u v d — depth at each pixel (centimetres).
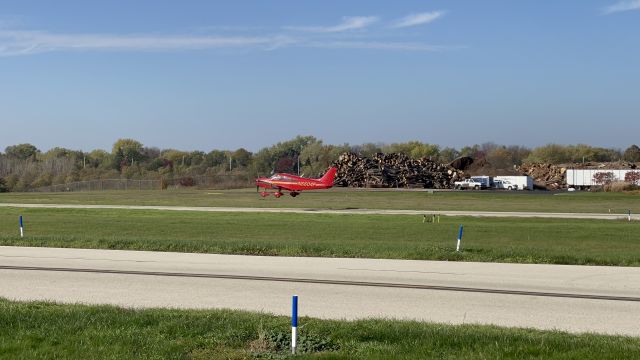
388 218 4409
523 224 3938
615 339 983
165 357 864
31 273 1711
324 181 6050
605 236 3141
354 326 1049
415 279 1622
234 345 935
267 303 1316
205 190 9162
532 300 1355
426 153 15800
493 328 1057
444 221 4216
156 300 1347
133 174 12238
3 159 13638
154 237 2897
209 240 2623
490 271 1772
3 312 1136
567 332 1045
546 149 15838
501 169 11362
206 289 1477
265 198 6938
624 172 10012
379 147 16125
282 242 2555
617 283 1574
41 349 905
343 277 1650
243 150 15338
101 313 1142
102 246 2370
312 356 867
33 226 3662
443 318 1181
